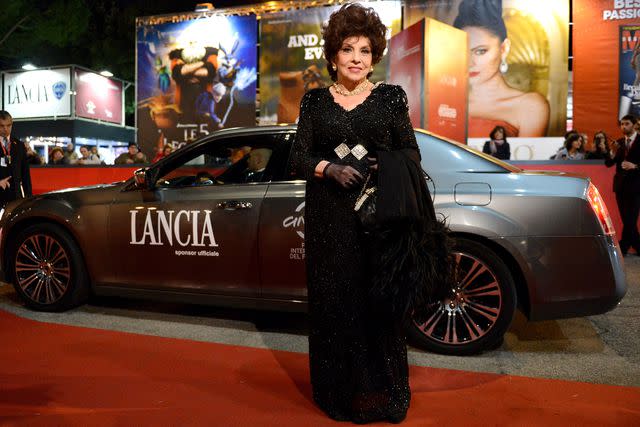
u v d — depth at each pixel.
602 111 10.81
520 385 2.82
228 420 2.42
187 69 13.02
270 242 3.54
